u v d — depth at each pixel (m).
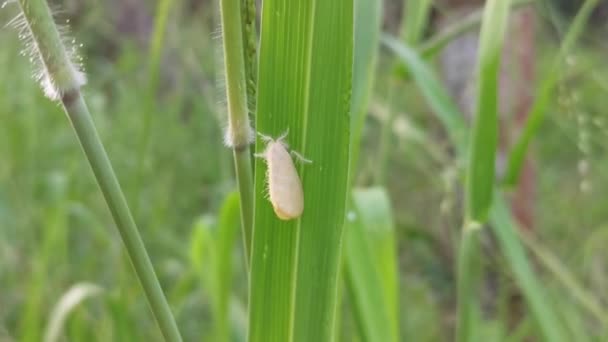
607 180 0.64
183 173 0.69
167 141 0.69
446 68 0.59
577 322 0.43
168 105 0.74
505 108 0.54
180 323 0.56
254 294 0.19
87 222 0.49
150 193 0.62
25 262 0.54
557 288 0.51
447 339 0.63
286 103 0.18
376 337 0.27
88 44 0.80
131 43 0.79
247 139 0.18
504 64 0.54
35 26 0.16
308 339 0.19
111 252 0.56
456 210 0.60
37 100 0.59
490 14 0.23
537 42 0.70
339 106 0.18
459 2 0.57
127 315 0.38
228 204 0.30
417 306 0.62
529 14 0.53
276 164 0.18
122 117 0.69
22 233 0.54
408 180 0.68
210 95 0.61
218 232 0.31
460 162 0.39
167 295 0.53
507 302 0.53
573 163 0.76
